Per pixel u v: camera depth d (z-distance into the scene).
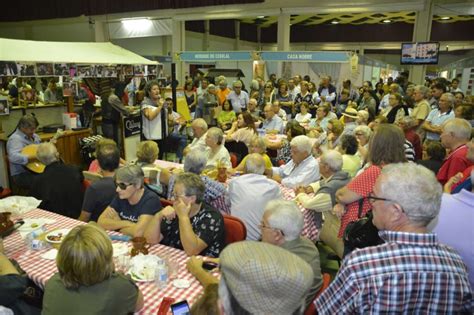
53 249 1.99
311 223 2.77
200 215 2.10
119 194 2.23
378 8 8.22
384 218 1.11
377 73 9.18
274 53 6.65
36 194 2.94
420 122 4.68
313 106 6.79
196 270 1.73
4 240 2.09
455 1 7.59
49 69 3.63
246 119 4.72
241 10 9.58
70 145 5.47
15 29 13.70
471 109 4.00
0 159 4.65
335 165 2.64
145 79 7.25
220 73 9.02
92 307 1.30
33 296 1.76
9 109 5.13
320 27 15.30
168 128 5.84
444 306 0.98
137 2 10.71
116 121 5.60
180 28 10.52
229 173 3.64
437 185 1.08
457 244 1.36
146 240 2.02
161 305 1.47
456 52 14.45
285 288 0.77
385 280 0.98
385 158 2.10
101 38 11.69
